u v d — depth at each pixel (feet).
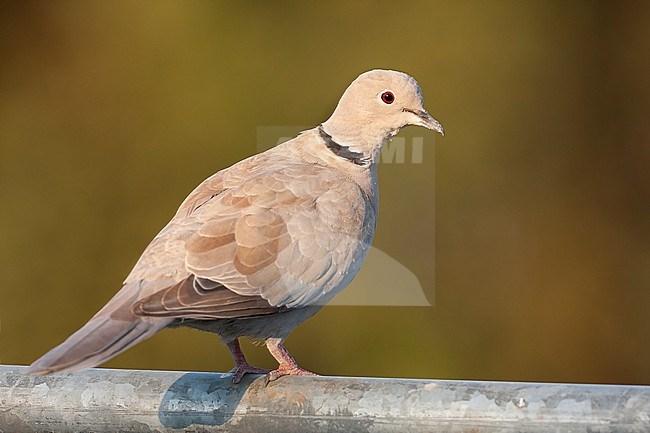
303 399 16.78
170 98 46.39
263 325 20.65
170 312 18.25
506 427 15.69
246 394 17.02
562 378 47.01
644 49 49.96
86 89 46.73
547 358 46.91
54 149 46.24
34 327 44.73
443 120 47.50
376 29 47.42
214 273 19.21
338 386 16.69
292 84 46.50
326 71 46.83
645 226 48.78
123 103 46.47
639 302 48.16
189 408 17.24
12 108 46.73
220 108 46.14
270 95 46.37
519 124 47.98
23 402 17.53
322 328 42.83
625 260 48.49
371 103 23.53
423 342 43.75
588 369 47.19
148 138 46.06
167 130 46.14
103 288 44.93
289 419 16.87
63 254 45.21
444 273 46.50
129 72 46.75
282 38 46.93
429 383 16.31
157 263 19.01
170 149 45.96
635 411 15.21
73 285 44.96
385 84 23.58
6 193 45.88
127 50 46.91
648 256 48.52
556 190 48.37
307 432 16.76
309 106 46.21
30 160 46.21
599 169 48.83
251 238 19.81
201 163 45.73
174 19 46.93
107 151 46.09
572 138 48.83
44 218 45.55
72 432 17.57
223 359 42.73
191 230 19.61
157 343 43.09
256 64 46.73
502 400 15.76
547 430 15.49
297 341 42.52
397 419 16.22
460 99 47.73
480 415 15.79
